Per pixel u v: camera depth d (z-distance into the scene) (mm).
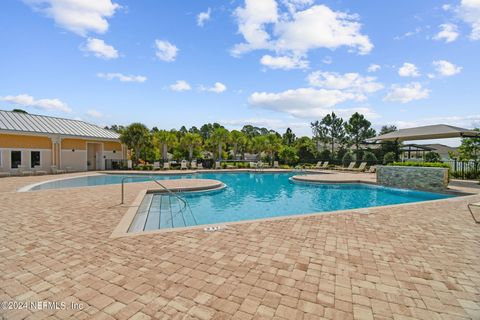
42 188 12469
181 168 23469
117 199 8289
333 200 11320
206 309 2420
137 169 22375
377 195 12211
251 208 9867
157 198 9875
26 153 18469
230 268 3289
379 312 2412
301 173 21953
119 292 2711
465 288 2852
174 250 3889
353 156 28375
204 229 4980
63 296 2637
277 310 2414
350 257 3674
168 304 2500
